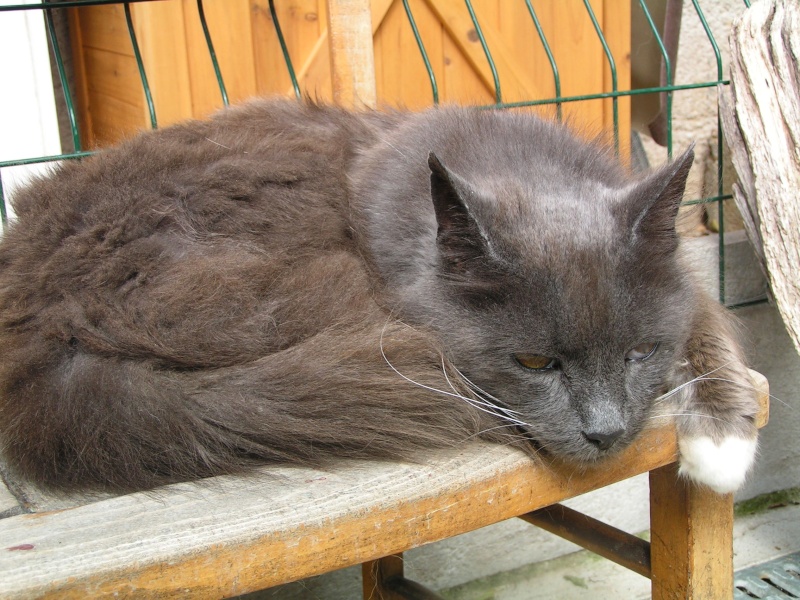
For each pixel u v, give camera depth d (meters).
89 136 1.14
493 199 0.61
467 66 1.11
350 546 0.54
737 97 0.83
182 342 0.59
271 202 0.66
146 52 0.95
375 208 0.66
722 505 0.65
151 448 0.56
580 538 0.71
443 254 0.61
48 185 0.67
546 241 0.60
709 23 1.26
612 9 1.15
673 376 0.65
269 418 0.57
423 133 0.69
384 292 0.64
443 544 0.96
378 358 0.59
